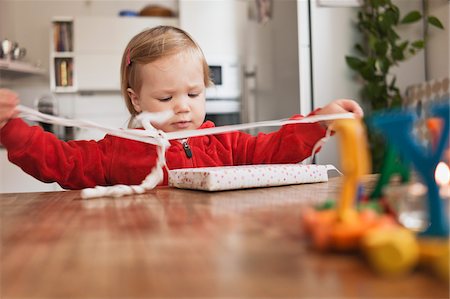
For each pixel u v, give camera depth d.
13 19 3.55
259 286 0.22
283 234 0.34
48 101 3.07
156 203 0.57
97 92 3.38
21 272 0.26
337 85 2.02
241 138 1.15
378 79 1.97
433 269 0.23
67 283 0.24
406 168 0.41
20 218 0.48
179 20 3.17
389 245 0.23
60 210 0.53
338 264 0.26
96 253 0.30
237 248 0.30
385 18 1.94
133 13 3.36
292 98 2.07
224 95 3.01
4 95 0.69
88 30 3.21
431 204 0.27
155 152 1.03
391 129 0.29
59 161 0.96
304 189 0.69
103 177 1.03
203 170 0.72
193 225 0.39
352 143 0.30
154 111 1.05
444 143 0.27
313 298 0.20
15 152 0.89
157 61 1.04
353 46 2.03
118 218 0.45
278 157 1.04
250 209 0.48
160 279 0.24
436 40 1.97
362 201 0.40
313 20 2.00
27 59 3.58
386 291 0.21
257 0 2.69
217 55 3.09
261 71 2.62
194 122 1.07
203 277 0.24
